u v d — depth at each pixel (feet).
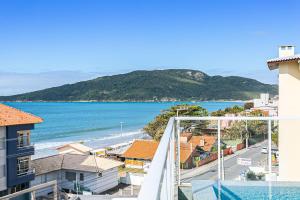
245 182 15.12
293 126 25.90
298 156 25.04
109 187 106.52
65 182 103.50
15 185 81.56
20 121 81.71
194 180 15.07
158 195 3.66
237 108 164.04
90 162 105.70
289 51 30.32
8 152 79.30
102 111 606.96
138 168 145.38
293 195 14.44
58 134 312.09
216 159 16.05
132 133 322.75
